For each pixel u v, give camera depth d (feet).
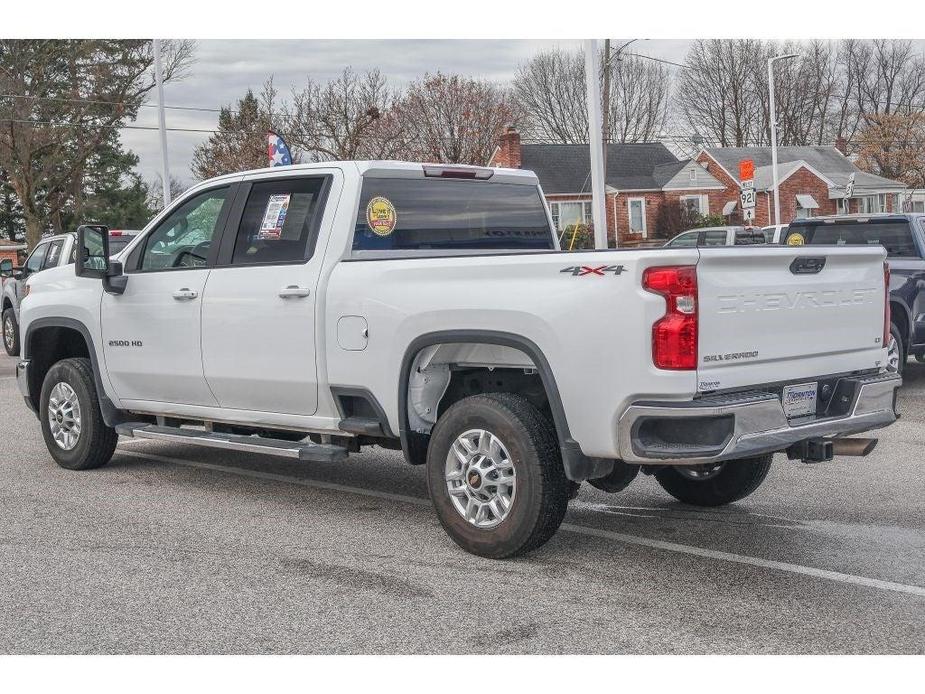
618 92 248.32
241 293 21.18
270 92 148.56
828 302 17.54
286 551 18.56
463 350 18.58
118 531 20.06
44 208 156.25
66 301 25.29
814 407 17.54
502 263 17.17
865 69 260.01
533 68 231.91
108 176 167.63
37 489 23.91
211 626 14.80
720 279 15.79
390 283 18.70
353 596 16.02
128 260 23.99
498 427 17.26
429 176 21.24
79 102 143.74
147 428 23.97
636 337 15.53
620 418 15.88
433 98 145.48
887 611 15.02
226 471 25.88
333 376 19.74
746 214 74.33
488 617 15.02
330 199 20.24
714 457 15.39
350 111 146.20
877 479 23.90
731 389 16.01
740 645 13.82
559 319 16.31
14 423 34.68
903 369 40.81
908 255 37.47
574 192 168.25
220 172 150.00
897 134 226.38
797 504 21.62
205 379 22.18
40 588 16.57
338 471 25.80
